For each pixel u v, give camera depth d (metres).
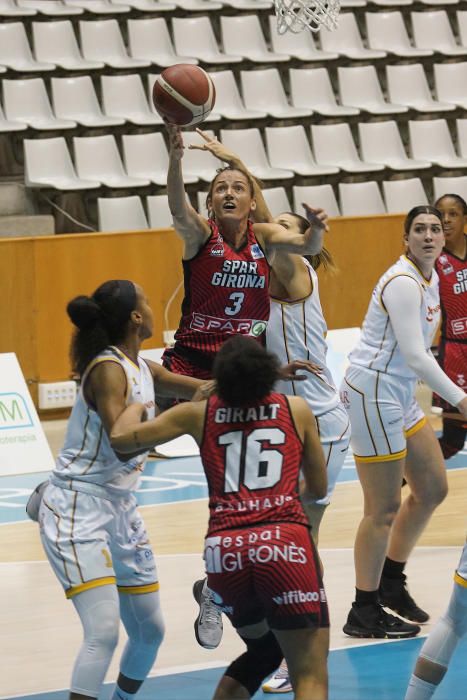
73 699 7.29
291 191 25.64
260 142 25.19
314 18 14.11
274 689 9.23
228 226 9.27
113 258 21.30
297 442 7.14
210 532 7.02
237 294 9.30
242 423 7.10
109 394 7.47
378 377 10.26
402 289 10.05
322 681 6.89
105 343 7.61
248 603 7.03
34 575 12.70
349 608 11.30
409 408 10.54
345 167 25.44
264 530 6.88
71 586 7.49
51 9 26.19
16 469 18.36
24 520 15.23
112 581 7.57
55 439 20.03
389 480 10.28
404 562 10.88
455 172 27.02
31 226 22.73
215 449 7.09
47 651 10.26
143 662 8.07
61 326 21.11
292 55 27.34
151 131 25.66
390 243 23.08
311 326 9.87
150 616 7.93
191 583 12.23
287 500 6.99
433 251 10.13
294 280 9.77
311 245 8.96
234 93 26.11
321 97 26.97
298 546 6.88
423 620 10.79
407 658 9.81
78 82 25.09
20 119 24.34
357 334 21.69
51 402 21.08
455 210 13.88
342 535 14.14
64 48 25.84
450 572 12.42
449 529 14.30
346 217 22.67
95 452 7.62
